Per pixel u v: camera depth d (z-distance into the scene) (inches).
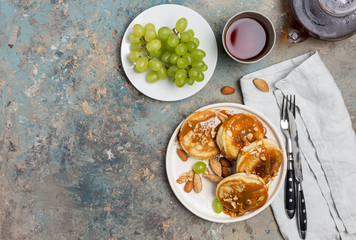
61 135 30.5
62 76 30.5
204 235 30.5
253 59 28.7
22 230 30.5
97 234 30.5
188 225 30.5
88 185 30.5
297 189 30.2
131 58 28.0
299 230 30.3
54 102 30.5
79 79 30.4
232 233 30.6
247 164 28.3
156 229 30.5
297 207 30.3
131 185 30.5
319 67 30.0
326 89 30.2
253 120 28.9
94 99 30.5
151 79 28.2
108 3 30.3
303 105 30.4
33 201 30.5
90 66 30.4
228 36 28.9
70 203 30.5
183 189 29.8
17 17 30.4
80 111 30.5
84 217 30.5
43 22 30.4
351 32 28.3
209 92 30.6
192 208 29.3
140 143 30.5
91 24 30.3
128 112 30.5
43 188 30.6
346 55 30.9
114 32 30.3
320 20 28.3
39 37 30.4
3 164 30.6
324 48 30.8
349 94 31.1
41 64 30.5
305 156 30.5
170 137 30.5
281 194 30.4
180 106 30.5
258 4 30.6
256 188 28.1
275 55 30.7
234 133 28.5
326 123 30.5
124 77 30.4
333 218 30.5
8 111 30.6
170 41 27.0
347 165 30.5
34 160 30.5
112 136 30.5
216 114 29.3
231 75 30.6
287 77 30.1
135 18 28.6
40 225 30.5
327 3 27.8
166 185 30.5
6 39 30.5
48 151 30.5
